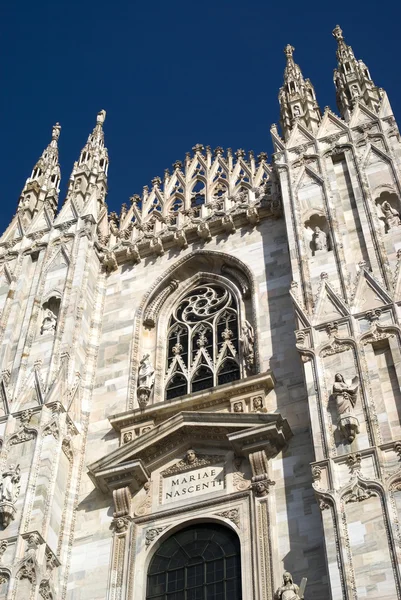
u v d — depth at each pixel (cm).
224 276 3722
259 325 3334
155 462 3000
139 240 3991
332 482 2464
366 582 2219
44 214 4162
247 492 2773
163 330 3625
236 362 3353
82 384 3409
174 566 2733
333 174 3588
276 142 3862
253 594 2525
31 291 3759
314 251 3316
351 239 3275
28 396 3192
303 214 3453
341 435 2583
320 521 2602
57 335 3466
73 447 3145
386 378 2709
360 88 4034
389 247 3158
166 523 2825
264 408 3008
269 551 2586
